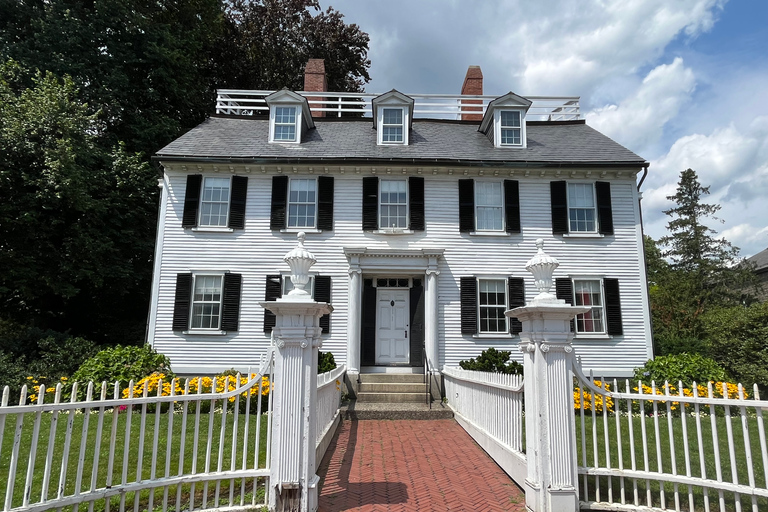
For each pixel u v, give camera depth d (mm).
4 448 6832
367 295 14055
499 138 15438
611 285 14023
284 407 4734
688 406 10328
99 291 17750
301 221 14344
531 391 5090
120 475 5789
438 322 13758
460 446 7770
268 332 13570
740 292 30328
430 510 4910
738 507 4227
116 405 4184
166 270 13820
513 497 5316
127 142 19188
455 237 14297
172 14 21297
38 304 16922
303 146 15195
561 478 4734
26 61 16688
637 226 14430
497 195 14680
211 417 4785
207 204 14305
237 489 5301
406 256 13750
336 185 14547
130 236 17219
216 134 15641
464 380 9258
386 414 10398
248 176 14484
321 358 12336
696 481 4488
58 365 12727
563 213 14367
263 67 27188
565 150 15227
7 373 11438
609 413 9859
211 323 13727
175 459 6379
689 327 21609
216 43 25203
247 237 14094
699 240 32562
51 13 17344
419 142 15711
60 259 15273
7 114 14031
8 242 14820
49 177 13922
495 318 13984
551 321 5039
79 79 17219
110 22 18250
